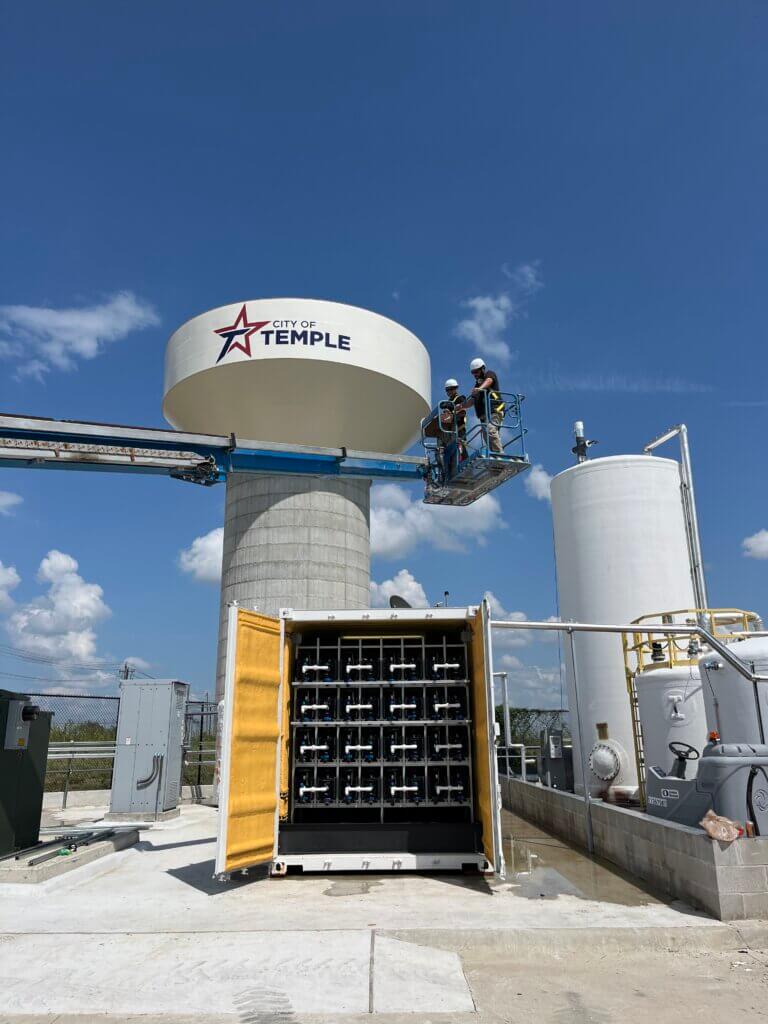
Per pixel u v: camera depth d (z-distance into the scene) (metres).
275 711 9.16
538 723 17.55
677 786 8.07
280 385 20.44
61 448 10.89
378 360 21.11
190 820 14.69
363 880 8.52
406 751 9.51
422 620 9.28
